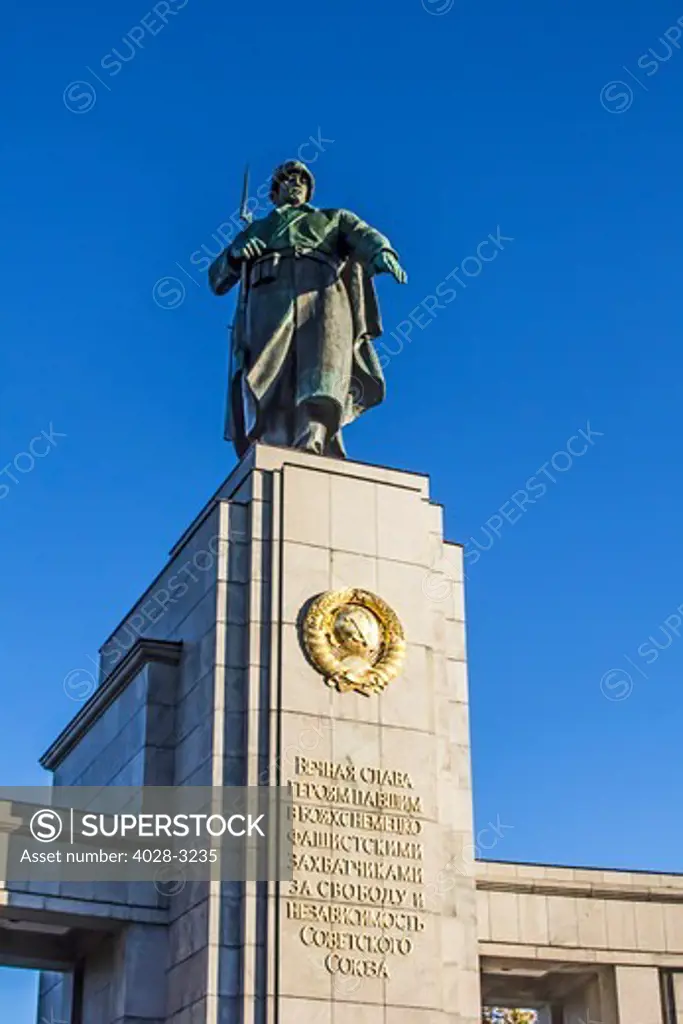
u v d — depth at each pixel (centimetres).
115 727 2447
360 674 2167
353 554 2258
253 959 1961
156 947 2120
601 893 2559
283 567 2202
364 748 2133
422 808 2133
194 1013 1972
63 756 2770
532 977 2645
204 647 2205
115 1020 2116
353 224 2517
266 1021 1927
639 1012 2500
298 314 2480
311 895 2012
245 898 1992
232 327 2575
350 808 2088
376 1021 1978
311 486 2278
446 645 2344
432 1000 2022
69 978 2434
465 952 2125
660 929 2562
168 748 2259
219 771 2073
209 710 2133
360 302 2511
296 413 2448
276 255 2512
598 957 2519
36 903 2084
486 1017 3819
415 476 2373
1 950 2323
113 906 2122
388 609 2231
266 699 2119
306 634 2166
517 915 2503
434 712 2212
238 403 2528
